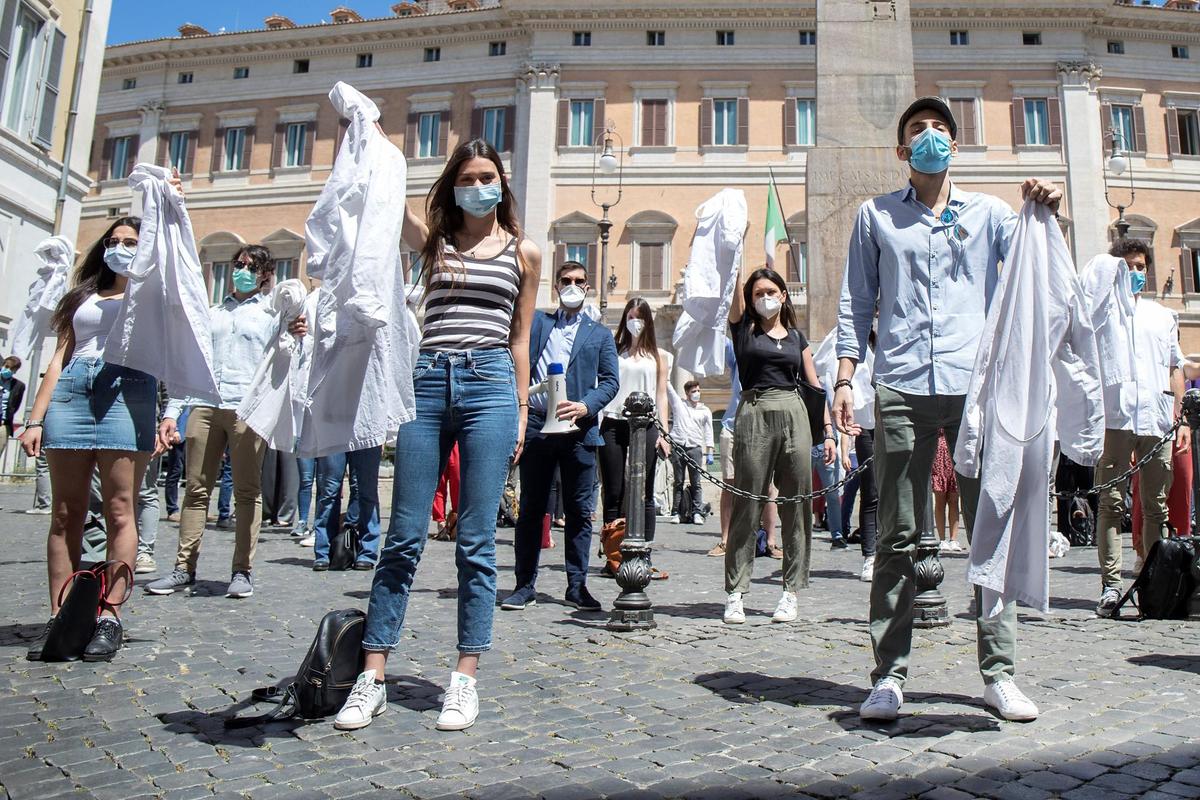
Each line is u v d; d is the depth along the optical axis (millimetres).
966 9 30422
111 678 3225
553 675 3379
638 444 4488
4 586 5086
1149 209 30047
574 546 5035
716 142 30422
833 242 10570
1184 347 29438
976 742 2551
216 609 4629
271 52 33531
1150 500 5129
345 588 5512
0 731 2615
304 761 2410
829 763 2385
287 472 9961
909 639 2893
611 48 31016
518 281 3098
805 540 4695
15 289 15609
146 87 34312
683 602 5273
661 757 2445
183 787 2213
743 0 30391
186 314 3750
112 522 3709
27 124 15766
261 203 32938
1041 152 30062
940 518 8305
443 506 9539
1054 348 2816
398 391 2867
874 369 3100
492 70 31766
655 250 29891
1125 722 2738
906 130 3148
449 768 2361
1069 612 4871
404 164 2977
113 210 33875
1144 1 32938
